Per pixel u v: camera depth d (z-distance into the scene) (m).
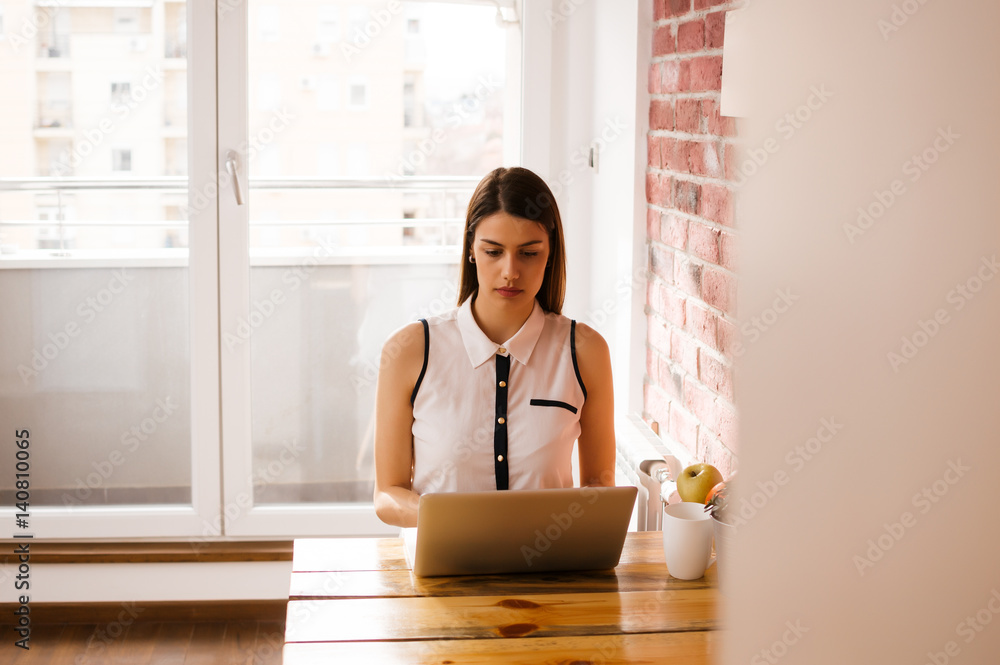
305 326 2.75
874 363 0.29
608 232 2.39
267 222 2.67
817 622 0.30
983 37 0.28
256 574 2.74
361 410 2.82
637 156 2.14
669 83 1.96
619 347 2.32
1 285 2.64
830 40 0.29
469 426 1.58
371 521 2.81
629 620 1.22
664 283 2.05
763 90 0.30
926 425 0.29
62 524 2.72
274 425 2.79
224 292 2.65
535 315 1.62
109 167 2.60
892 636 0.29
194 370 2.68
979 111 0.28
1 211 2.60
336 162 2.66
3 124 2.55
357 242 2.72
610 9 2.30
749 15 0.31
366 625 1.19
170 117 2.58
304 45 2.58
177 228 2.65
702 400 1.80
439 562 1.32
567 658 1.12
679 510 1.40
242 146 2.58
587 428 1.69
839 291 0.29
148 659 2.50
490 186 1.57
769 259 0.30
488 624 1.20
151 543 2.74
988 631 0.29
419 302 2.79
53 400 2.72
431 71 2.64
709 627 1.20
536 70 2.64
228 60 2.52
